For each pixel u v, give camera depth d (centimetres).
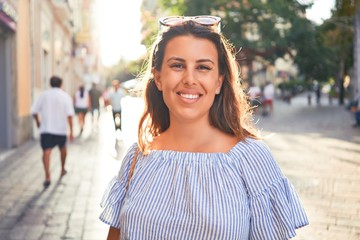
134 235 189
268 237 187
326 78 3256
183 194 186
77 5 3631
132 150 210
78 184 816
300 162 1045
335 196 720
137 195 193
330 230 554
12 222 587
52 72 2169
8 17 1237
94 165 1021
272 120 2495
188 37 191
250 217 188
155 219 186
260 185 187
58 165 1018
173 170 190
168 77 193
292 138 1573
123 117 2625
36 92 1658
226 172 185
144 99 221
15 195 733
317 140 1514
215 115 197
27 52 1529
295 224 187
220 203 182
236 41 2802
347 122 2306
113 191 208
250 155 188
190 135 195
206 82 190
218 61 196
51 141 826
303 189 767
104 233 546
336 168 970
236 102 201
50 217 610
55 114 831
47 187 792
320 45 3031
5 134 1339
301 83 6350
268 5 2803
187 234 184
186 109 191
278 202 187
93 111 1930
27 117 1502
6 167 1004
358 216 613
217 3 2794
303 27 2881
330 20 2888
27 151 1266
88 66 4481
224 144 193
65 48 2827
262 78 6291
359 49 2384
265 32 2861
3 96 1334
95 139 1573
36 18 1698
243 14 2788
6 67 1341
